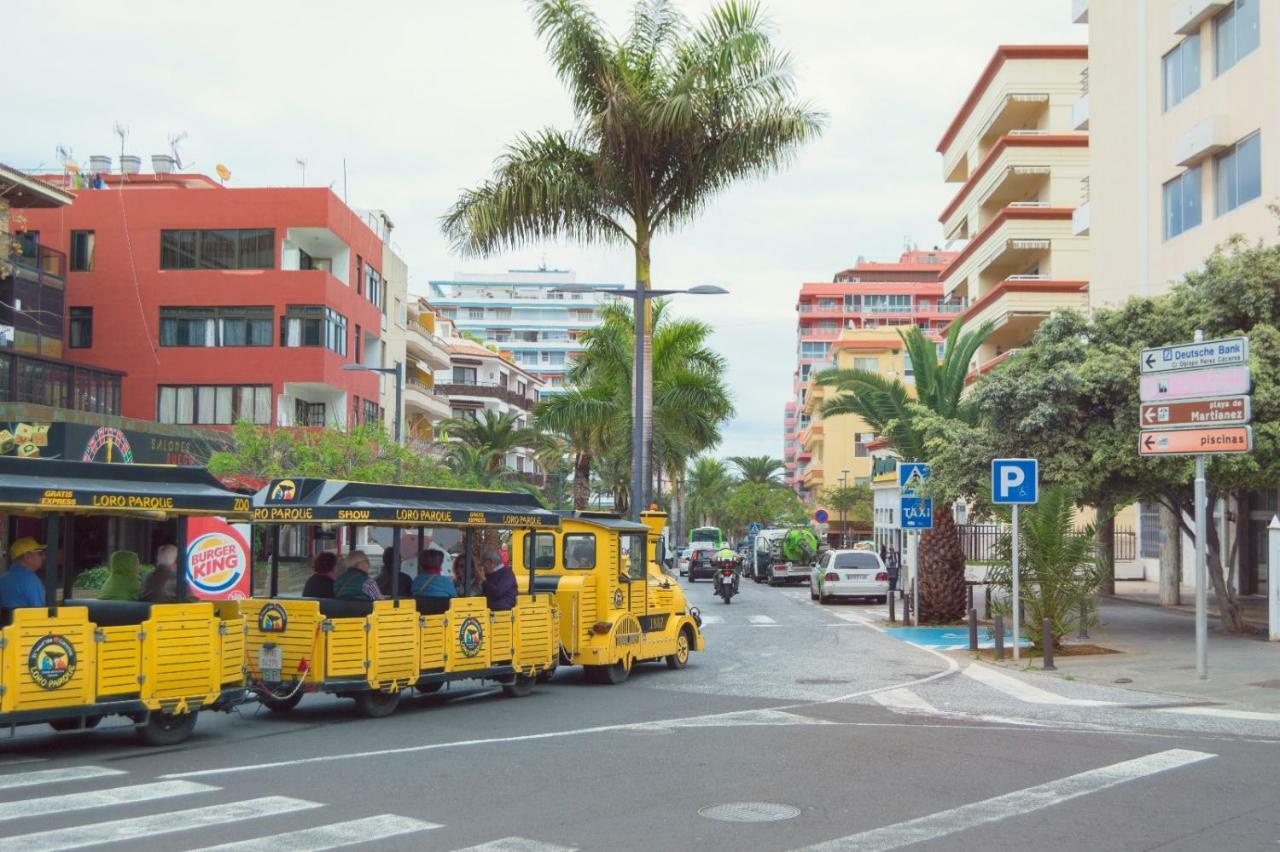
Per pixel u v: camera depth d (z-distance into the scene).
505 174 25.86
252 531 13.46
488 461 62.50
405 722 12.55
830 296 131.25
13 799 8.30
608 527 16.50
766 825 7.51
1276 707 13.09
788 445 183.62
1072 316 22.95
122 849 6.87
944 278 64.81
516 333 185.88
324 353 43.09
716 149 25.28
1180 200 34.16
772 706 13.70
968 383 55.59
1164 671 16.27
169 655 10.78
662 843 7.05
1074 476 21.23
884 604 35.84
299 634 12.65
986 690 15.03
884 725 11.97
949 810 7.93
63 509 10.10
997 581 19.53
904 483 26.00
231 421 42.62
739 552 66.12
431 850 6.88
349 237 46.72
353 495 13.12
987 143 59.00
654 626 17.64
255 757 10.17
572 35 24.73
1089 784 8.80
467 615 14.05
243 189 43.75
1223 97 31.53
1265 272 21.48
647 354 27.17
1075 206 50.94
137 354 43.00
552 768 9.55
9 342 37.06
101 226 43.69
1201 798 8.30
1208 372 14.70
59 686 9.90
